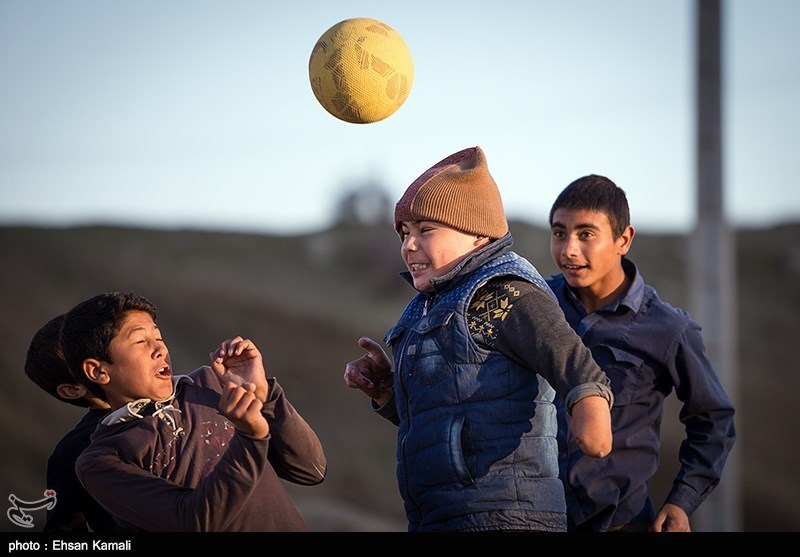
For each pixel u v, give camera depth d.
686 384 15.73
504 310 11.15
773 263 189.38
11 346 117.69
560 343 10.73
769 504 102.88
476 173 11.95
